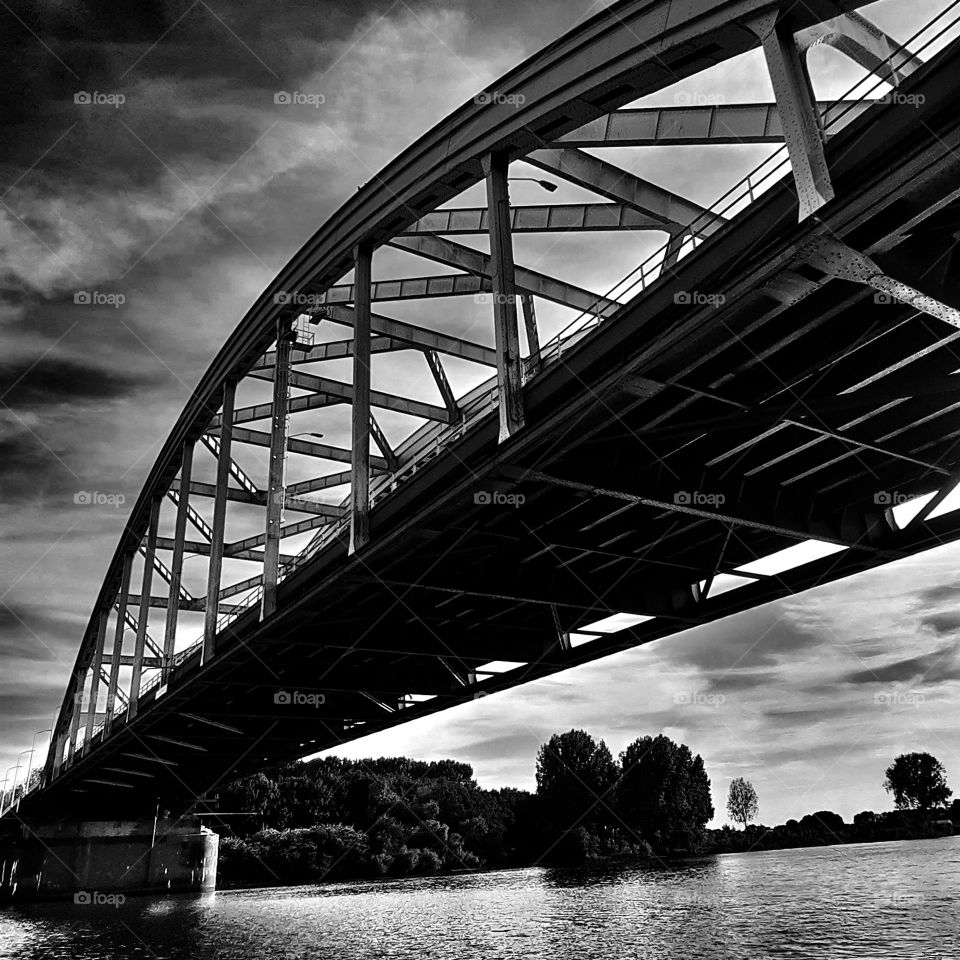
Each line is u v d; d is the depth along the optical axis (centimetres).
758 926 3600
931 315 1411
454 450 2067
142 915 5200
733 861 9481
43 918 5072
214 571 3884
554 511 2195
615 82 1775
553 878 7812
